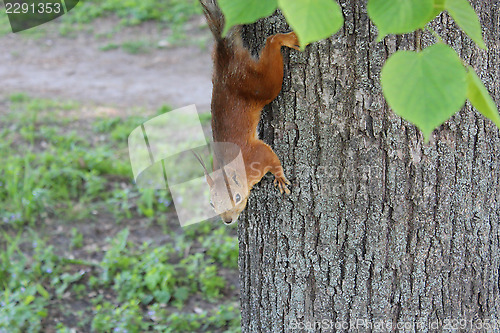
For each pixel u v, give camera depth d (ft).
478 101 4.51
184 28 43.32
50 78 35.94
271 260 9.25
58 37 42.45
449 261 8.85
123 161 24.98
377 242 8.52
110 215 21.50
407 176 8.29
